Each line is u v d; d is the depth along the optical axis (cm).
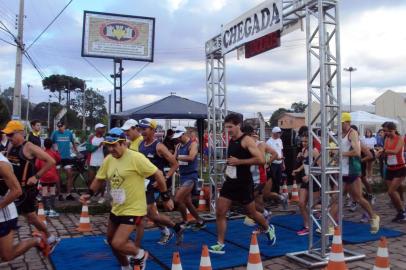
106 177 487
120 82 1870
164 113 1277
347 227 800
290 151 1391
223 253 620
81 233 783
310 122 613
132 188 464
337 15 595
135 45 1816
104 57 1781
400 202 842
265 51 758
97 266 574
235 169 609
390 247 659
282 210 1005
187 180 741
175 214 955
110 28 1780
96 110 9262
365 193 1018
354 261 586
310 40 611
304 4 614
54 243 616
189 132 777
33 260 608
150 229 803
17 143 579
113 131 462
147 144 648
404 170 830
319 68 589
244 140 600
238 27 798
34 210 595
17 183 442
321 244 588
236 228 803
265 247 660
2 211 459
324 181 591
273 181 1021
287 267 568
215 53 945
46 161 584
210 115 968
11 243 477
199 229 786
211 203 950
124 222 462
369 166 1438
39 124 998
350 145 725
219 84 960
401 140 823
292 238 721
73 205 1020
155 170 471
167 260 595
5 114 3197
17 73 2019
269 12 687
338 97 596
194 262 584
